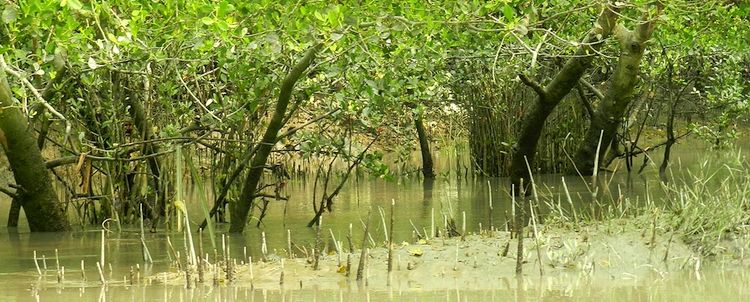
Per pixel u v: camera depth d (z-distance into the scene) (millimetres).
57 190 13141
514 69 12516
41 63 9234
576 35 12422
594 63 15125
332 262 8031
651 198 12086
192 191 14328
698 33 13016
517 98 15852
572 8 11180
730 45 14047
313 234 10336
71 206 12703
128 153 11469
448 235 9117
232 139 10797
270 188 14875
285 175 13070
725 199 8820
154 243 9891
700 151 19188
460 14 9094
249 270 7910
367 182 16047
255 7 8086
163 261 8703
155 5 8320
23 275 8023
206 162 14125
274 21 8633
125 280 7746
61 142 12102
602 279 7453
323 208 11203
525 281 7445
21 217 12445
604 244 8133
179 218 8914
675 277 7512
